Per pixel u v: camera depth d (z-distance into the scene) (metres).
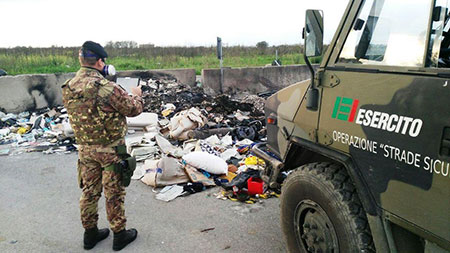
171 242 3.33
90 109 2.83
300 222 2.55
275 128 3.12
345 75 2.10
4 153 6.07
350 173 2.02
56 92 8.77
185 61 20.42
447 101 1.50
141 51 24.67
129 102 2.96
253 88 10.84
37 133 7.21
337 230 2.13
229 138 6.41
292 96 2.79
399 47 1.83
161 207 4.05
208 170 4.78
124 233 3.23
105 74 3.04
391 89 1.78
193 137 6.42
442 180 1.51
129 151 5.76
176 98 8.86
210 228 3.56
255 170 4.52
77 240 3.43
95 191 3.13
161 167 4.62
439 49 1.71
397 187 1.74
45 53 20.19
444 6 1.70
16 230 3.61
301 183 2.43
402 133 1.69
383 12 1.95
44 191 4.59
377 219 1.87
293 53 24.75
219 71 10.34
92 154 2.95
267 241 3.31
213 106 8.05
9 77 8.12
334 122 2.17
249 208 3.98
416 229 1.65
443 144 1.50
